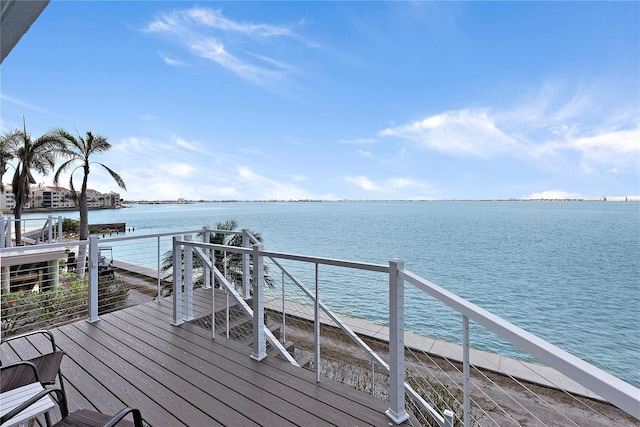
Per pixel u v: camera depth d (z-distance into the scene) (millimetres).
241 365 2668
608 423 3875
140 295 8445
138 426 1319
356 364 5051
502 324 1051
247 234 4523
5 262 7008
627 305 15125
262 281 2789
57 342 3105
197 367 2633
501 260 26016
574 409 4195
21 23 813
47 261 7918
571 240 36969
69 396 2256
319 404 2135
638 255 27891
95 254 3658
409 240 37062
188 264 3646
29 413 1551
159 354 2859
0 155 12281
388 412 1995
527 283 19172
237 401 2178
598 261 25703
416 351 6070
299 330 6559
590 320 13336
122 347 2998
